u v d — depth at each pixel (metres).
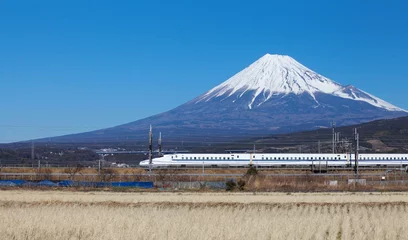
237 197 67.00
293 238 35.03
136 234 34.94
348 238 35.62
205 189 82.50
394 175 109.56
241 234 35.50
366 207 56.31
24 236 35.31
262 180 90.75
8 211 46.84
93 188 81.19
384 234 37.72
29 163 140.75
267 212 49.44
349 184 88.12
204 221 40.81
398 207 57.09
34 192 72.88
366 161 128.75
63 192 73.88
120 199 62.94
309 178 94.62
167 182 87.06
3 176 95.38
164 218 42.47
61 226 38.19
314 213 48.50
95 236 35.12
